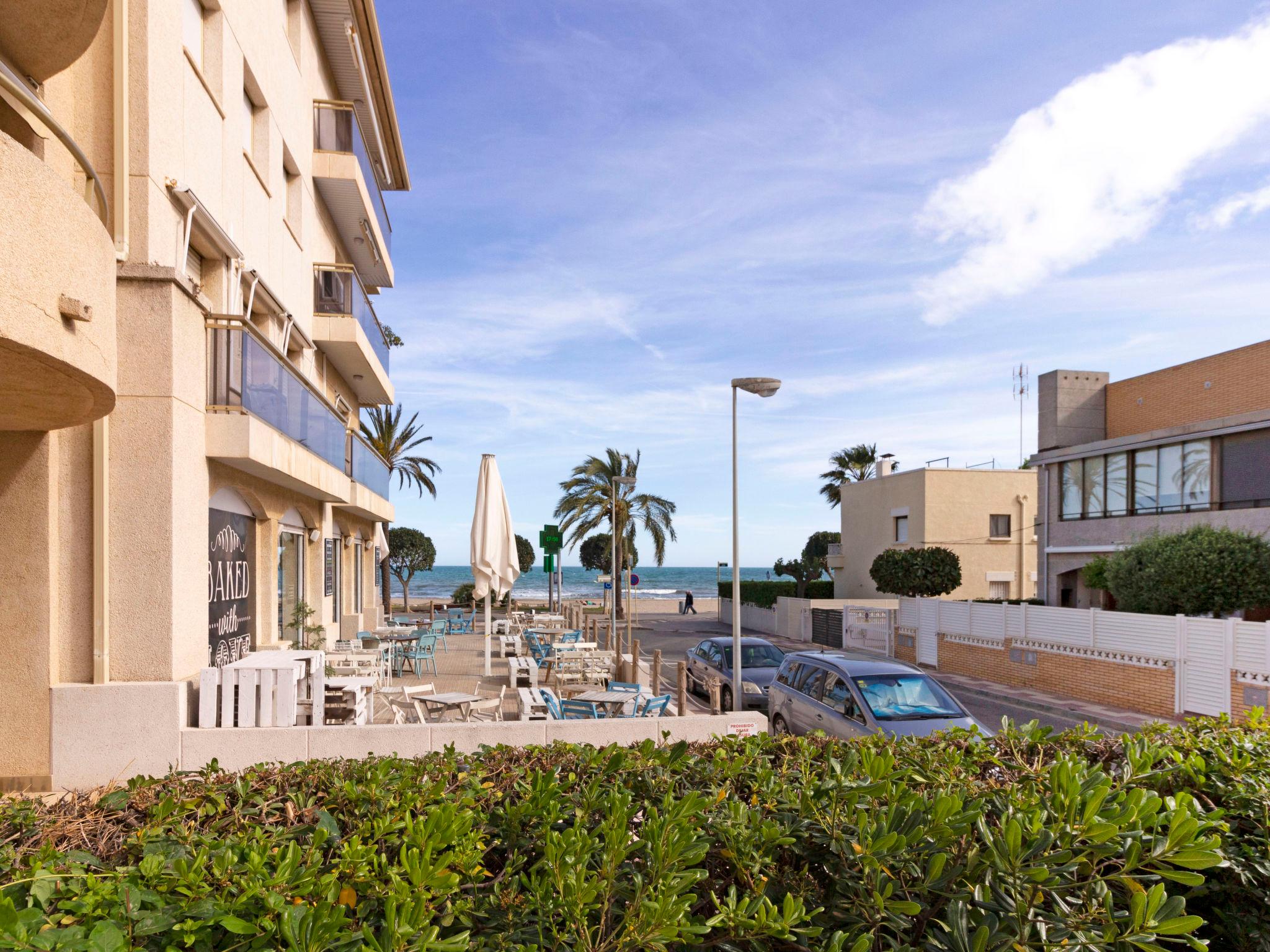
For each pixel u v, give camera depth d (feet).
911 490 112.16
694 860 7.73
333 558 59.41
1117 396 87.66
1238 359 73.05
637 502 126.00
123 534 25.36
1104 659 51.93
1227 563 47.98
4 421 23.00
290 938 6.04
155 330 25.71
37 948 5.50
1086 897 7.75
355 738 25.26
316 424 41.45
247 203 38.93
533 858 8.80
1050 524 88.17
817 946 7.59
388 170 80.74
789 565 159.84
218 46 34.86
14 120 23.72
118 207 26.07
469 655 63.72
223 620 32.99
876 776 9.87
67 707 24.52
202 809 9.04
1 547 24.59
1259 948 9.55
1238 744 12.71
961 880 8.09
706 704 52.65
